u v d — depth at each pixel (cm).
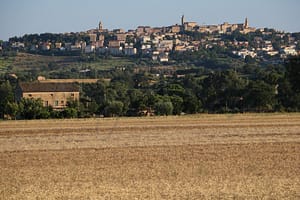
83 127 18350
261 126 17788
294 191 8131
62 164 10675
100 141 14312
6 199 7806
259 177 9144
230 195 7919
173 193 8050
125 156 11550
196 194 7994
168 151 12181
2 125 19900
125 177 9275
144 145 13300
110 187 8494
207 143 13512
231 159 10950
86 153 12088
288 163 10438
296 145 12938
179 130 16888
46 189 8412
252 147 12644
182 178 9119
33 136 15900
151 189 8325
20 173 9781
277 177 9138
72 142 14225
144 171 9800
